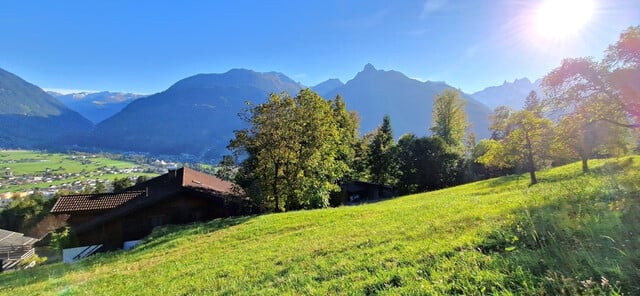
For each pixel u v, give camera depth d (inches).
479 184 1432.1
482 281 161.8
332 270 257.1
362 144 2878.9
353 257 284.7
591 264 148.7
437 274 183.5
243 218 977.5
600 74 670.5
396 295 171.3
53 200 2770.7
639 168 727.7
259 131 1300.4
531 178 1194.0
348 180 2500.0
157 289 356.5
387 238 335.3
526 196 435.2
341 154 2171.5
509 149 1290.6
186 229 922.1
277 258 377.4
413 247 261.6
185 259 537.0
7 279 655.8
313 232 557.9
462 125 2780.5
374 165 2928.2
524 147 1263.5
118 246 1239.5
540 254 175.6
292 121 1299.2
